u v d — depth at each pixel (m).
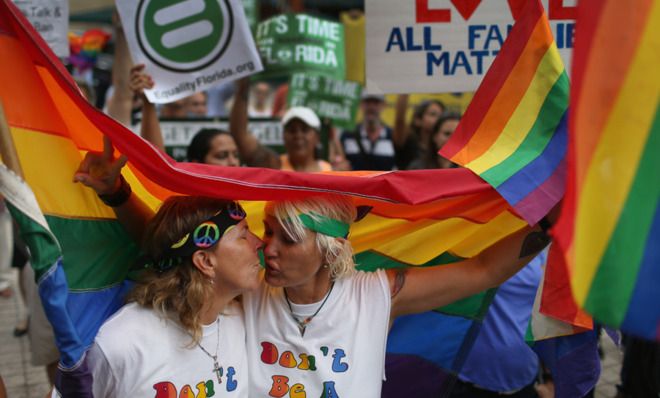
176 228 1.76
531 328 2.19
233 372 1.85
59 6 3.12
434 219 2.10
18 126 1.80
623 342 3.22
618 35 1.28
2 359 4.81
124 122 3.93
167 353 1.75
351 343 1.87
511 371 2.71
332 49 5.07
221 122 5.41
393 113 7.52
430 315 2.34
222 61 3.13
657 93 1.28
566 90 1.88
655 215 1.29
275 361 1.88
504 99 1.95
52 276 1.56
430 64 2.82
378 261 2.18
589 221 1.26
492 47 2.79
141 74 3.14
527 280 2.68
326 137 5.88
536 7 1.92
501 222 2.07
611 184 1.28
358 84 5.85
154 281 1.79
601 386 4.37
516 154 1.88
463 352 2.35
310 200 1.81
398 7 2.79
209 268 1.78
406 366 2.37
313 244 1.81
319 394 1.84
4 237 6.17
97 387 1.74
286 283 1.83
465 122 1.99
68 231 1.90
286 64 4.99
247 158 4.71
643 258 1.28
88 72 7.18
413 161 5.71
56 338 1.59
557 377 2.23
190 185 1.78
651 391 3.15
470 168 1.86
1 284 6.24
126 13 3.10
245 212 2.01
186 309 1.77
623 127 1.28
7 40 1.76
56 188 1.88
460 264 1.99
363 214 2.03
